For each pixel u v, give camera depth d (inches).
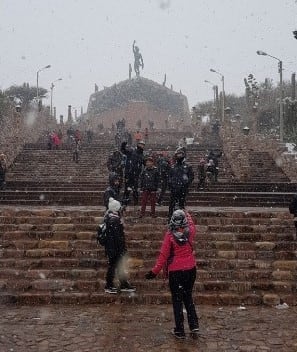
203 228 473.1
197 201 699.4
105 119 2736.2
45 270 395.9
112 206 364.5
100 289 372.5
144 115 2731.3
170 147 1316.4
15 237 460.1
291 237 453.7
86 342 269.6
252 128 1695.4
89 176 1042.1
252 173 1055.6
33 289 371.9
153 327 296.2
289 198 706.2
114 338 276.4
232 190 848.3
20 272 392.8
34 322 305.6
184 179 477.1
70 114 2324.1
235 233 460.1
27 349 258.8
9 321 307.6
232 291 370.0
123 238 361.1
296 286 370.9
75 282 375.2
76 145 1134.4
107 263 409.4
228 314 324.8
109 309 335.3
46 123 1808.6
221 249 436.8
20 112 1279.5
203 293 362.0
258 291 369.7
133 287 364.8
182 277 278.7
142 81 2847.0
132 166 525.3
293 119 1748.3
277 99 2112.5
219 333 285.3
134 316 318.7
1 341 270.8
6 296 351.3
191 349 259.4
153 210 503.8
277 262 408.5
